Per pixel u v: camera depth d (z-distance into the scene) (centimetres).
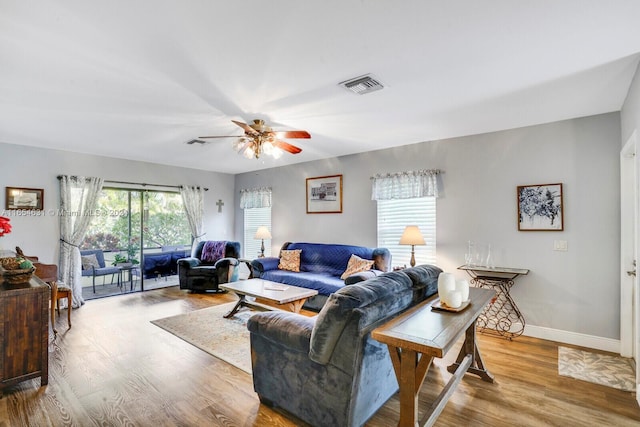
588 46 203
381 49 205
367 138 424
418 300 232
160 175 604
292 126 367
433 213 441
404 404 171
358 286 197
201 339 345
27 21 172
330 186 547
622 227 310
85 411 218
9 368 237
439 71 236
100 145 457
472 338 264
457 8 165
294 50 205
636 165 243
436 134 404
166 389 246
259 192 659
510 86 263
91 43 195
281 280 486
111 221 548
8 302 238
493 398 237
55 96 276
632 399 236
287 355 209
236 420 209
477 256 398
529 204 364
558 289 347
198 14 168
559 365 289
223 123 354
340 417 184
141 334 359
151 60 217
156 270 602
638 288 235
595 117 331
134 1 157
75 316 427
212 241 629
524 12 169
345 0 158
